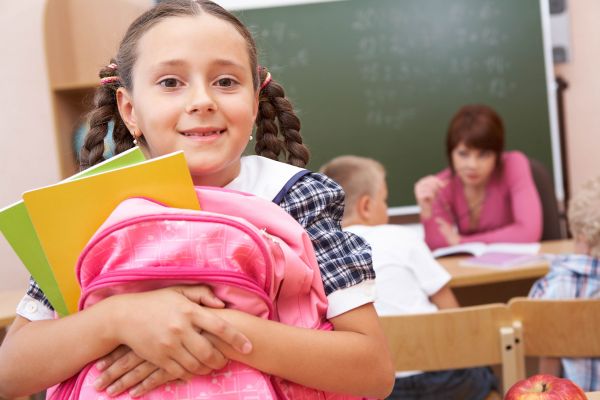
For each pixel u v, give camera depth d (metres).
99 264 0.70
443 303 2.06
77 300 0.74
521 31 3.85
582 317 1.65
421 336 1.67
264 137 1.04
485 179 3.40
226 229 0.68
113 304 0.69
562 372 1.92
